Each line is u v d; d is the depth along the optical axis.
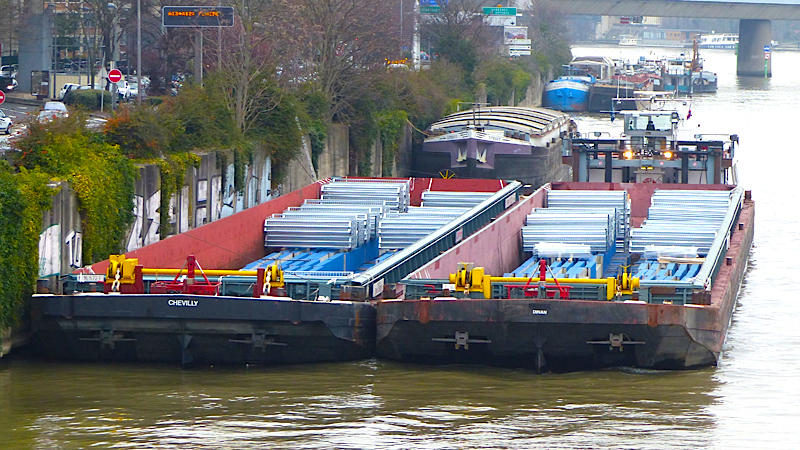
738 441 60.78
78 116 95.19
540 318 70.88
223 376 72.06
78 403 66.00
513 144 164.50
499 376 72.75
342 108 156.50
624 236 110.94
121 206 87.75
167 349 73.31
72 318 72.31
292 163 132.75
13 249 72.56
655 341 71.50
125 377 71.56
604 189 128.38
